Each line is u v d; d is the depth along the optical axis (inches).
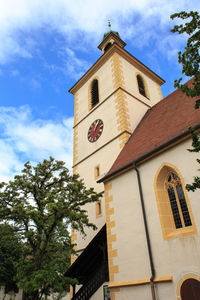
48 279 448.5
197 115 471.8
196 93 258.7
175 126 510.6
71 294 663.8
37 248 516.4
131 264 435.8
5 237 503.5
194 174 399.2
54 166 614.5
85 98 1018.7
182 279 357.1
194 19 262.2
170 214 431.2
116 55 943.0
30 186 550.9
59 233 559.8
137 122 800.3
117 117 784.9
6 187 540.7
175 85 270.4
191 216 379.2
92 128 882.8
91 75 1050.7
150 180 467.2
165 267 384.5
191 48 259.3
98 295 561.3
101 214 681.0
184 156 424.2
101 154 781.3
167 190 451.2
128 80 912.3
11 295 1109.7
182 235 381.1
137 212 466.6
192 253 359.9
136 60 1011.9
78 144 921.5
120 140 726.5
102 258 600.7
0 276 969.5
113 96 849.5
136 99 876.6
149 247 416.2
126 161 546.9
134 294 410.3
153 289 380.8
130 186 502.3
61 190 530.9
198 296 333.7
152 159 479.2
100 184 729.6
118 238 479.8
